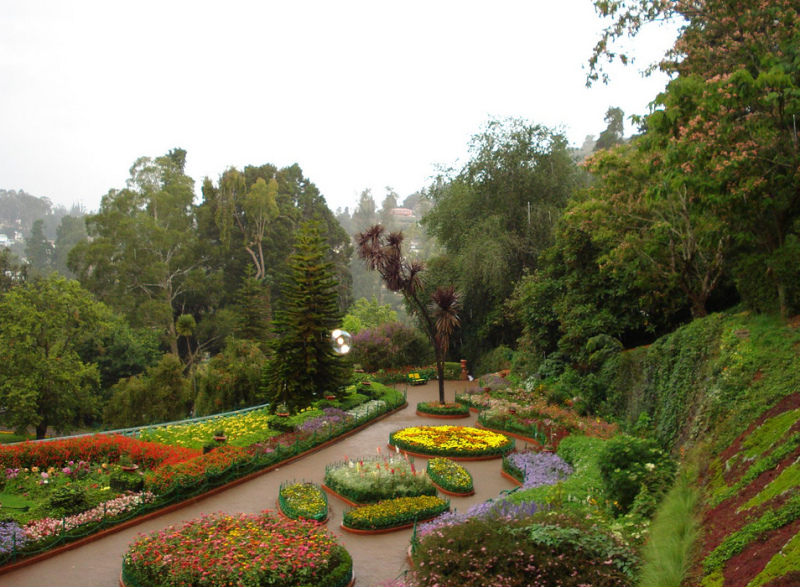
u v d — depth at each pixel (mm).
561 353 22688
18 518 11062
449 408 22734
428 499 12586
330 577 8789
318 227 20484
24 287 31016
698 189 11070
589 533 7355
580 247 21047
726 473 8188
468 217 33969
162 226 47344
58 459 14742
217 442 16469
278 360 19719
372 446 18328
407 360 33812
